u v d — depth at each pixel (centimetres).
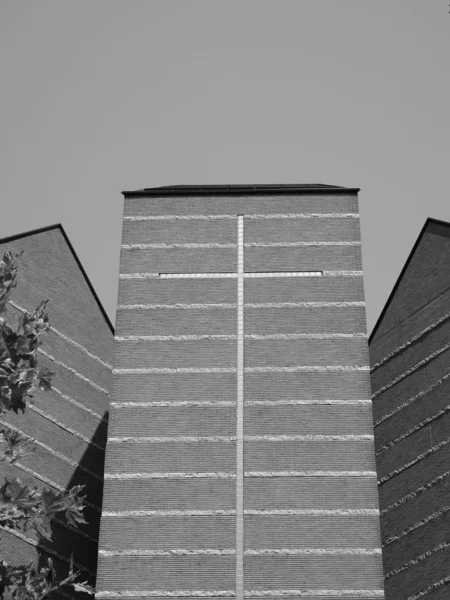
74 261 4097
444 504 3481
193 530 3144
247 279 3566
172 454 3262
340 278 3562
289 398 3344
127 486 3219
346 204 3709
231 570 3084
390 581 3691
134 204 3722
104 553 3117
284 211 3697
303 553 3100
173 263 3603
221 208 3703
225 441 3278
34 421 3684
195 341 3453
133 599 3052
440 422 3622
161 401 3350
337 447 3262
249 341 3447
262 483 3206
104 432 4069
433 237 3916
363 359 3409
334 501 3175
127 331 3478
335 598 3034
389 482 3847
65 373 3906
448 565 3375
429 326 3825
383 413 4000
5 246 3706
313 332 3459
